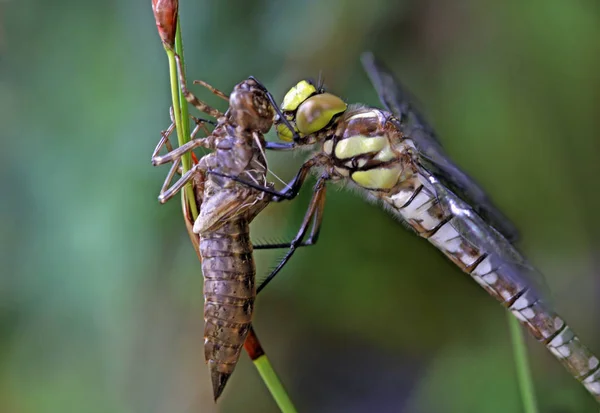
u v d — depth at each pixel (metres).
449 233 0.40
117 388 0.43
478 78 0.45
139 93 0.43
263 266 0.43
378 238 0.45
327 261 0.46
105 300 0.43
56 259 0.43
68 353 0.43
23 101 0.43
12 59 0.43
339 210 0.45
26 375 0.43
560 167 0.45
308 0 0.44
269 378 0.37
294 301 0.46
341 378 0.52
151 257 0.43
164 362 0.43
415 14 0.44
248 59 0.43
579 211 0.46
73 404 0.43
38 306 0.43
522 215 0.46
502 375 0.44
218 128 0.37
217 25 0.43
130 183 0.43
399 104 0.40
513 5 0.44
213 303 0.37
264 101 0.37
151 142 0.43
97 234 0.43
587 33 0.44
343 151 0.39
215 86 0.43
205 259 0.37
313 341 0.48
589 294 0.49
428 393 0.45
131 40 0.43
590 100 0.45
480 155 0.45
